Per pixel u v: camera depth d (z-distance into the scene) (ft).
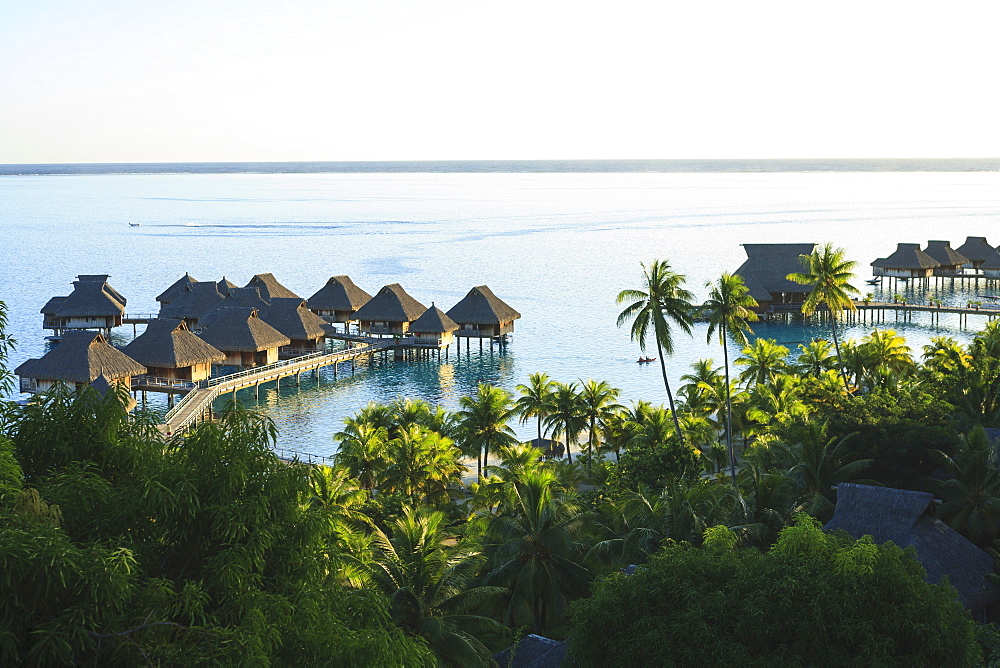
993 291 541.75
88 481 59.06
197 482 60.70
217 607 57.93
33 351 368.48
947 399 203.10
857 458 166.40
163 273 595.88
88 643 50.31
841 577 79.92
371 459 177.58
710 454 193.16
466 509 179.83
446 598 114.32
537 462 200.64
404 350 377.30
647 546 129.70
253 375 301.43
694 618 78.28
